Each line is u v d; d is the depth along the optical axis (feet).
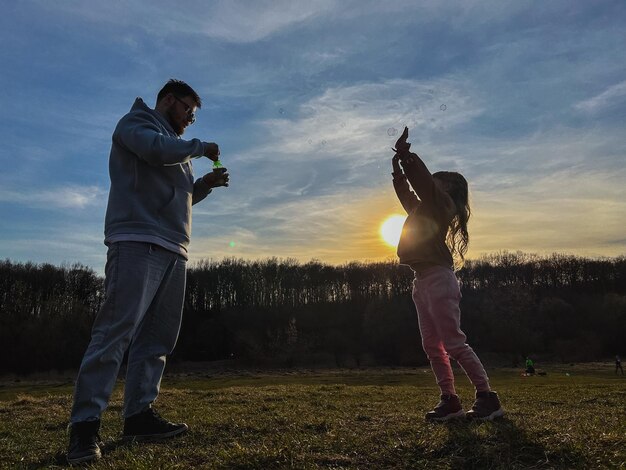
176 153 10.45
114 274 10.21
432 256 12.60
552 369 151.74
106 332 9.98
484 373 12.44
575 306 225.56
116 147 10.94
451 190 13.62
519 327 204.13
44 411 18.35
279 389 29.63
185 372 177.78
